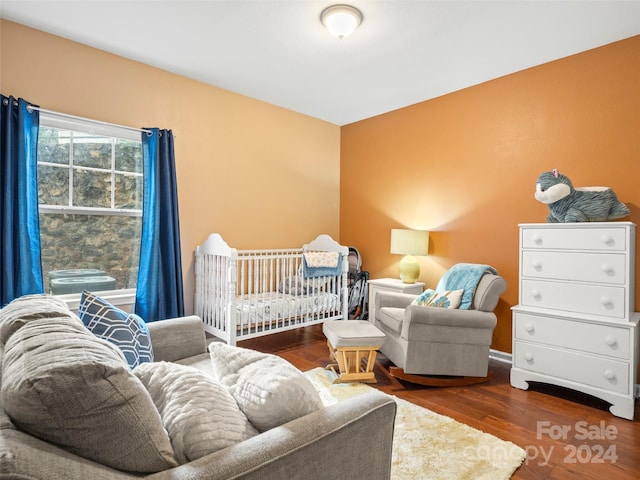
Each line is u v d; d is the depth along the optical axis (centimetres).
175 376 103
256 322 310
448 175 373
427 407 236
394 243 381
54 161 274
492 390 267
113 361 81
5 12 238
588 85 283
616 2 223
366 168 456
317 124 458
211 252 321
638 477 169
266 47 282
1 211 238
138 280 303
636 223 261
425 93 375
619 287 234
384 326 317
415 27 253
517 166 323
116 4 229
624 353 227
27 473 54
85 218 291
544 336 260
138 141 312
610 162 273
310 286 371
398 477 163
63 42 269
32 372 69
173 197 319
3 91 246
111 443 72
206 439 84
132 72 304
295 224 435
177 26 254
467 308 290
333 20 235
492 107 340
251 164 390
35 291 250
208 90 354
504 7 229
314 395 105
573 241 252
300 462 86
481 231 347
